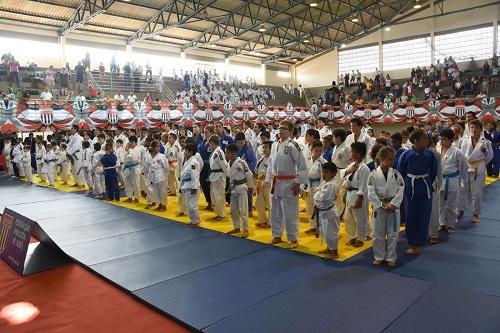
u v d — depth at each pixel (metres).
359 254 5.24
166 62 26.83
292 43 28.95
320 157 6.44
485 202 8.06
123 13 20.69
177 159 9.95
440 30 26.20
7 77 18.20
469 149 6.66
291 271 4.66
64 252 5.23
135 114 15.55
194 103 18.66
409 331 3.16
